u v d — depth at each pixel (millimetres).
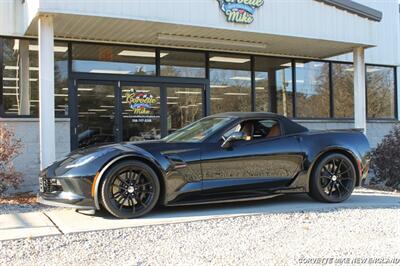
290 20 9758
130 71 10719
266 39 10180
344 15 10414
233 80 11977
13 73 9445
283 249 4523
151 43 10617
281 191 6570
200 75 11578
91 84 10289
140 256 4277
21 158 9016
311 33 9984
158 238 4875
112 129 10469
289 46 11047
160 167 5797
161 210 6348
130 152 5672
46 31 7914
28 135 9117
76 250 4434
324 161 6855
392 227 5449
